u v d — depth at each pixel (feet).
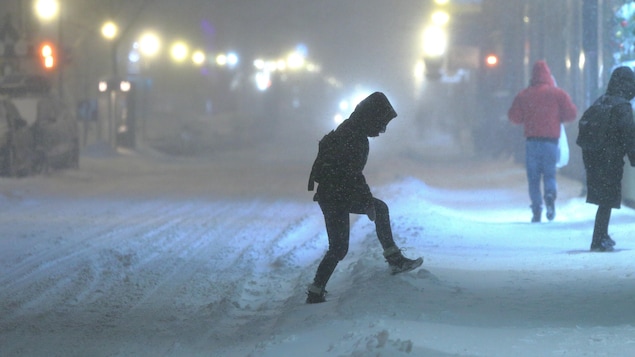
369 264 76.48
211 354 54.54
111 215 140.77
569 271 73.36
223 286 80.89
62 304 72.84
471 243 94.84
